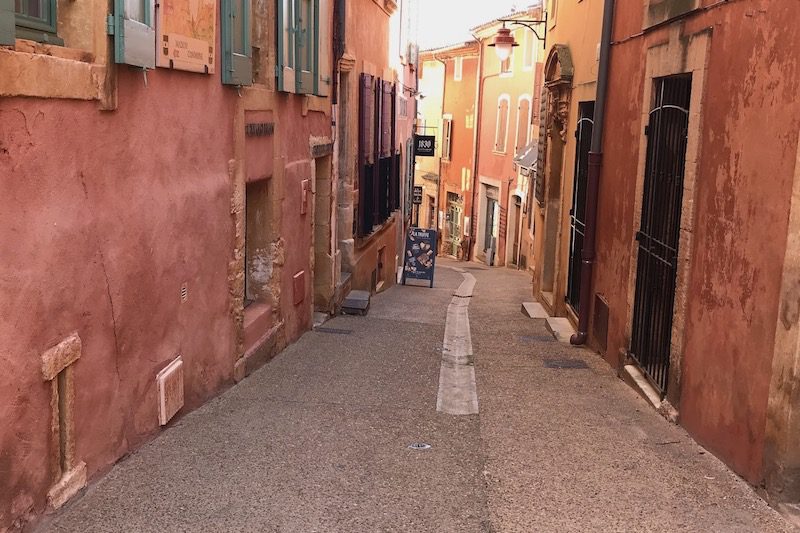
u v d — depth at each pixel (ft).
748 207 15.21
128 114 14.94
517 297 53.42
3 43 10.61
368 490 14.93
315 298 37.40
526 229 79.00
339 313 39.09
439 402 21.88
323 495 14.61
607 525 13.33
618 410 20.63
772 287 14.03
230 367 22.11
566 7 38.88
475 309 45.09
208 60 18.67
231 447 16.96
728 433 15.75
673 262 20.03
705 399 17.08
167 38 16.24
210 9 18.66
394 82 55.36
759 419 14.37
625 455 16.84
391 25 53.72
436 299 51.26
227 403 20.43
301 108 29.73
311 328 33.22
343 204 40.65
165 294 17.19
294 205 29.25
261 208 26.13
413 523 13.50
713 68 17.48
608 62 28.96
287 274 28.60
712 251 17.03
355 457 16.80
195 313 19.15
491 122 93.20
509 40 55.62
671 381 19.40
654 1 22.31
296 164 29.27
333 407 20.83
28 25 12.26
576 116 35.73
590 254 30.32
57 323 12.66
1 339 11.16
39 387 12.19
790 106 13.61
